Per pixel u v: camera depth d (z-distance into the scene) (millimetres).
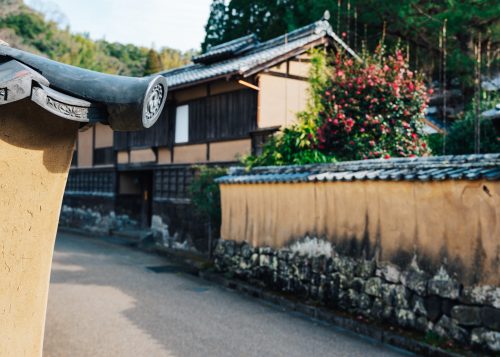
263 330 6816
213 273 10930
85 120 1938
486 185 5441
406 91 10594
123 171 20078
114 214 20156
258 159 11102
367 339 6410
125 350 5918
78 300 8516
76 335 6508
